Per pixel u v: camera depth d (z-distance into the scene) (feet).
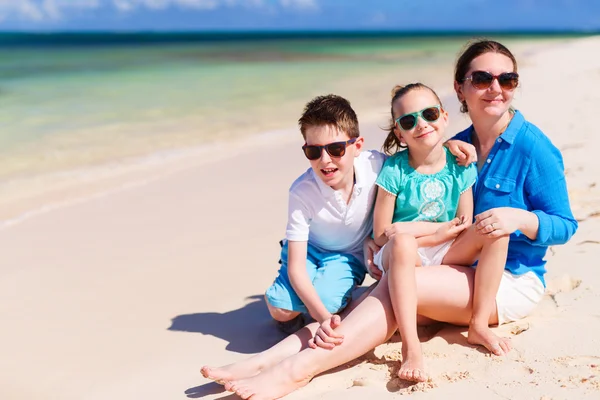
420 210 10.55
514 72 10.32
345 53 120.26
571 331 9.75
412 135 10.14
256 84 57.36
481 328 9.66
